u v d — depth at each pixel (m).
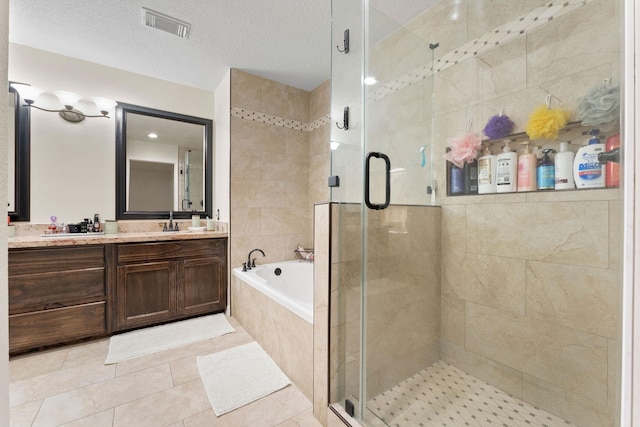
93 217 2.46
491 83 1.50
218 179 2.95
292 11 1.88
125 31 2.06
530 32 1.34
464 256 1.61
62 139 2.35
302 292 2.75
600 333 1.14
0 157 0.43
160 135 2.79
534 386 1.33
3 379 0.44
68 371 1.69
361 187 1.49
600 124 1.12
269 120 2.83
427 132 1.78
